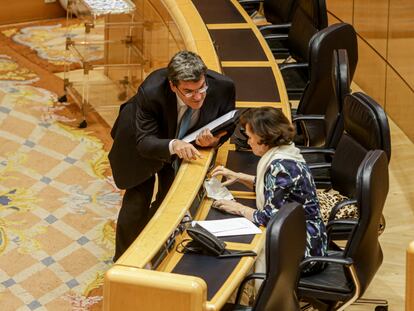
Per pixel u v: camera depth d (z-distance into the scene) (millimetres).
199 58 10273
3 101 19234
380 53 18234
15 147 17359
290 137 10023
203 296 7781
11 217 14984
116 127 12164
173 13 15211
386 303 12273
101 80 19781
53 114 18750
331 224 11016
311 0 14570
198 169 10516
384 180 10125
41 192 15812
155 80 10875
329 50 13102
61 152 17250
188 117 11000
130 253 8695
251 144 10156
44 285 13195
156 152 10742
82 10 18797
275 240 8320
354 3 19266
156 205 12406
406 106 17266
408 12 16703
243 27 15961
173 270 9078
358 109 11336
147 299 7844
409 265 7453
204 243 9320
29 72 20797
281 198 9836
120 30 18750
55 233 14570
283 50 16609
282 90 13469
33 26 23547
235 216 10141
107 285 7934
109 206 15422
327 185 12797
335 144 12477
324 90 13406
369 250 10148
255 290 9836
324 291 10258
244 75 13961
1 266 13625
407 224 14680
